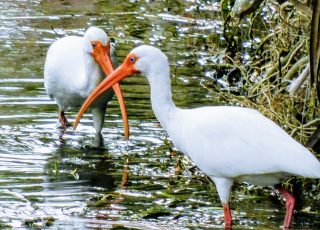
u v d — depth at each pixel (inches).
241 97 558.9
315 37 460.8
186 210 441.1
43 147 524.1
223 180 425.7
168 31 784.9
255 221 430.3
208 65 686.5
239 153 415.5
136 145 531.5
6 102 590.6
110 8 869.2
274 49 593.3
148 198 455.2
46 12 839.7
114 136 546.0
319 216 440.8
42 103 594.2
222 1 701.9
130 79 641.6
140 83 634.2
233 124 421.7
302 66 548.1
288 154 405.4
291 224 428.8
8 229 409.7
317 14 457.1
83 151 521.0
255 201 458.9
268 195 468.1
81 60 562.9
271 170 408.2
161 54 435.2
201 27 799.1
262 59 625.9
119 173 488.7
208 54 715.4
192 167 496.1
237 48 708.0
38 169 490.3
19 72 645.9
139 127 558.9
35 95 605.0
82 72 557.9
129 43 741.3
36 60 677.3
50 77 565.6
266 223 428.1
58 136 544.4
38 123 561.9
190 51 723.4
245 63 676.1
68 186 467.8
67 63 563.2
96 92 486.6
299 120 532.4
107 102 546.0
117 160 507.8
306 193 473.7
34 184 468.8
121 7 875.4
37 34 754.8
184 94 615.2
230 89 630.5
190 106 585.3
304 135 508.7
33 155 510.9
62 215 429.7
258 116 430.0
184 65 687.1
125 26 799.7
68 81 557.9
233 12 546.9
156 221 425.4
